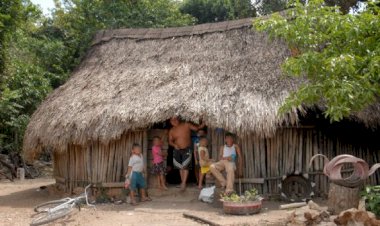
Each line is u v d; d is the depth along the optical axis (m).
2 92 14.80
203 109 9.20
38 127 10.68
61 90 11.66
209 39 11.37
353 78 6.09
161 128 11.31
